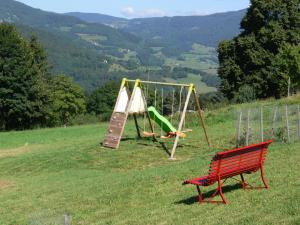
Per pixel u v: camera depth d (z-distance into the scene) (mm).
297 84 62156
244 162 12852
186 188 14625
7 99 67375
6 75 67000
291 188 12852
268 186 13461
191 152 25969
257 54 68875
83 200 14984
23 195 18016
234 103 55312
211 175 12016
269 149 20453
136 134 33625
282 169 15570
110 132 28750
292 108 28094
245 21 73125
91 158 25938
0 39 67375
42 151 31578
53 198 16453
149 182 16250
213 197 12859
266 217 10438
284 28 70438
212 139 29172
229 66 70875
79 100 98062
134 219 11820
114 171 22781
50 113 72188
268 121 29469
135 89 28922
